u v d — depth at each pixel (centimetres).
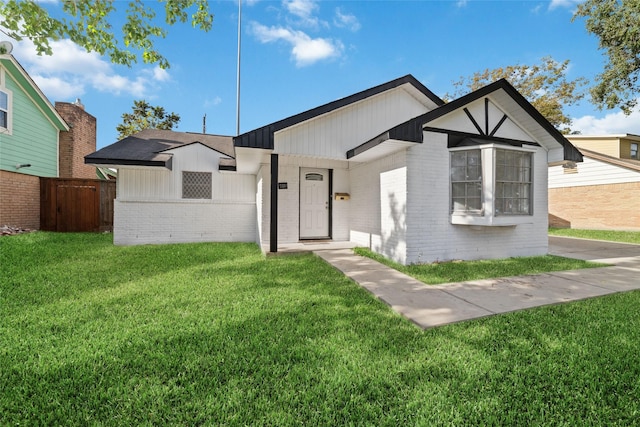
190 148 914
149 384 199
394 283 447
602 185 1341
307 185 816
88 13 481
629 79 876
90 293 395
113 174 1482
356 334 276
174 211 898
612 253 751
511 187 619
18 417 170
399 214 605
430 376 209
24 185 968
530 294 396
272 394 191
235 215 955
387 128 717
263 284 446
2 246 630
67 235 890
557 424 167
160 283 446
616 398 188
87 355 234
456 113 623
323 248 717
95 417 171
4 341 255
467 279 477
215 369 216
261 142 575
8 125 920
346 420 168
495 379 206
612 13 834
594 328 290
